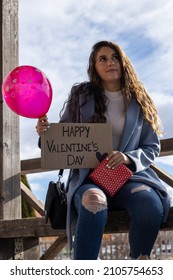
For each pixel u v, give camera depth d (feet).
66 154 10.11
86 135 10.20
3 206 14.14
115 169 9.97
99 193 9.26
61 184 10.31
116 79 10.85
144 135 10.98
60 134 10.16
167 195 10.08
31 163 17.12
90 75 11.08
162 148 15.11
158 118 11.03
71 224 9.89
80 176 10.05
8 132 14.60
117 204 10.19
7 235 13.21
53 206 10.30
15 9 15.29
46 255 15.65
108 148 10.21
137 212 9.51
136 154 10.28
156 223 9.48
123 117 10.77
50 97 10.41
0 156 14.40
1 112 14.57
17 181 14.62
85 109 10.73
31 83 10.17
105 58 10.88
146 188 9.81
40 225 12.63
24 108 10.22
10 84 10.28
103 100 10.73
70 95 11.05
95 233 9.02
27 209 26.05
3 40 14.83
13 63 15.01
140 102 10.85
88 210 9.02
